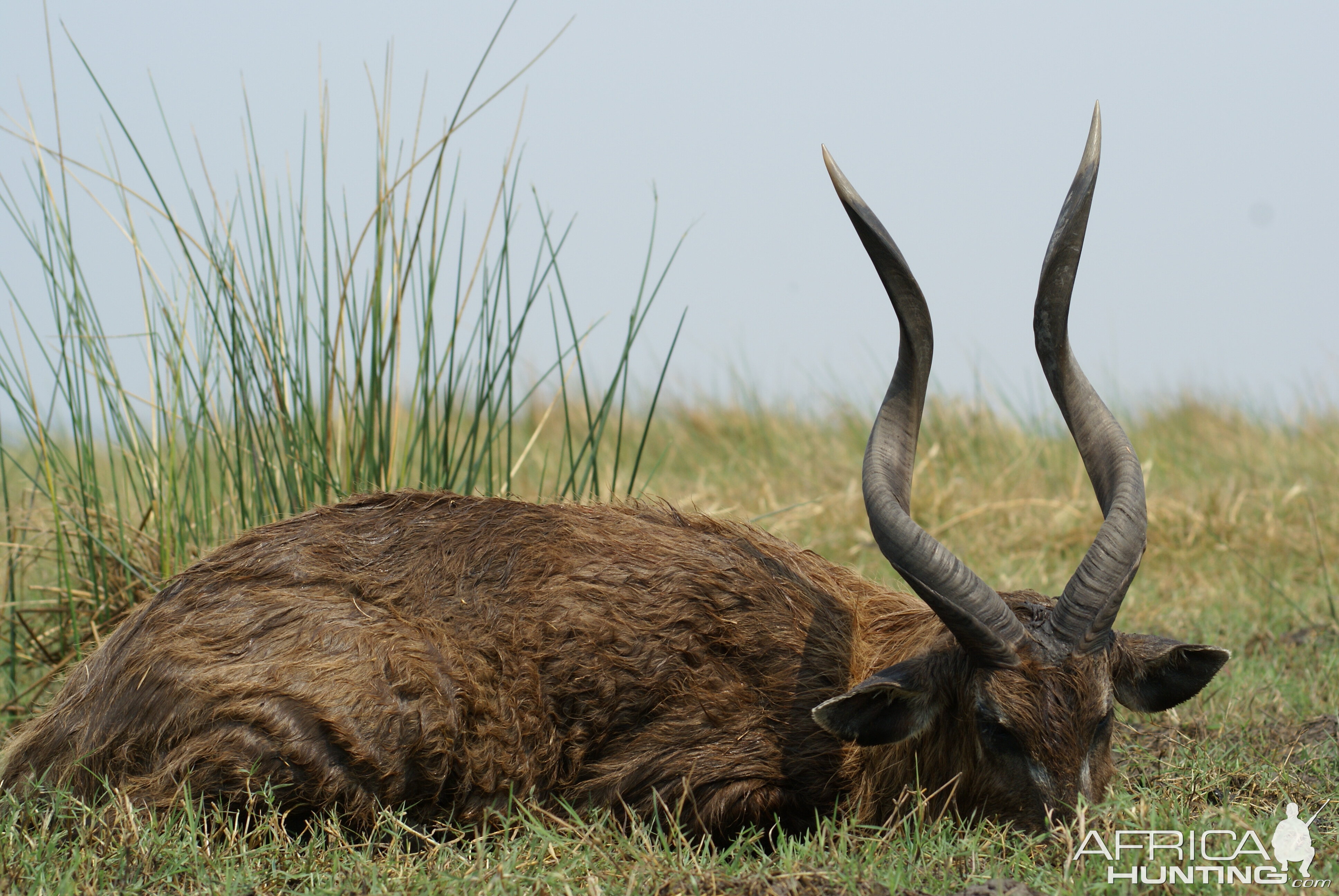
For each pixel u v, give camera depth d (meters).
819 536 25.11
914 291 12.12
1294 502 27.66
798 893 10.21
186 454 17.94
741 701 12.56
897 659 12.81
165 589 12.67
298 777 11.47
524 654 12.34
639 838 11.74
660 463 18.39
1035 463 31.02
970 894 9.84
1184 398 39.12
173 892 10.40
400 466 17.48
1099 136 12.09
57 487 18.73
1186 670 12.24
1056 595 21.58
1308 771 13.79
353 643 11.84
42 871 10.31
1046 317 12.30
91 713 12.10
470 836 12.16
